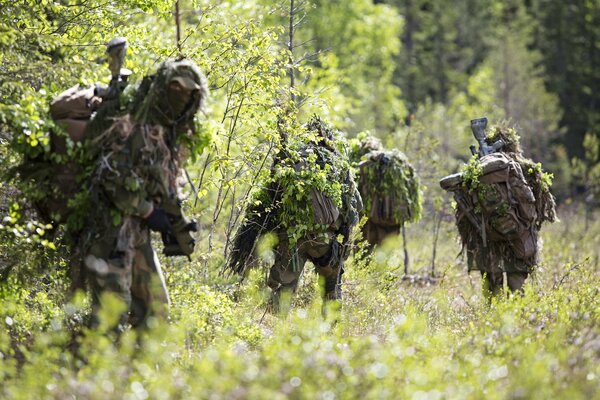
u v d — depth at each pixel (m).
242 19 19.09
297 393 8.95
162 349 10.62
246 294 15.66
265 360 9.99
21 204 12.73
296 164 16.25
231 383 8.96
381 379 9.36
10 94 12.93
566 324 12.84
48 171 12.08
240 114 18.14
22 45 13.80
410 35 92.50
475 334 12.07
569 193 54.31
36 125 11.61
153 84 11.59
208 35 19.28
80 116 11.94
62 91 13.34
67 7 17.20
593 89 84.62
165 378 9.55
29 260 12.87
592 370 10.42
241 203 17.34
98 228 11.57
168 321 12.05
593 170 46.31
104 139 11.59
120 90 12.01
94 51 18.30
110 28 17.73
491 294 17.50
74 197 11.90
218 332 13.16
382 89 65.50
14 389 9.48
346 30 65.38
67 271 12.54
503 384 10.05
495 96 71.44
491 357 11.05
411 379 9.55
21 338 12.23
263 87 17.78
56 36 15.31
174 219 11.86
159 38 20.45
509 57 74.12
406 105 84.00
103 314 10.11
